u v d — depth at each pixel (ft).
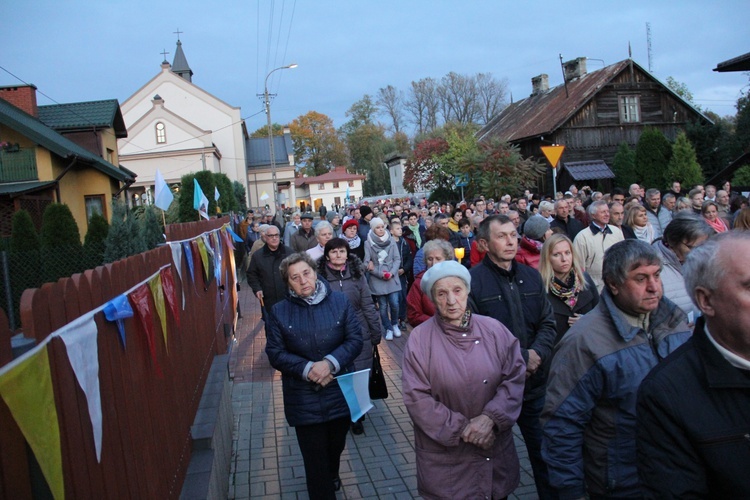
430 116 245.65
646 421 6.54
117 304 8.16
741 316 5.81
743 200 35.65
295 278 13.98
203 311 19.29
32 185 70.38
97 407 7.03
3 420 5.01
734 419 6.03
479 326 11.12
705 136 92.99
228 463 16.81
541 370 13.37
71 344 6.40
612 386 9.00
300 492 15.42
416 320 16.52
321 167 290.97
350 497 15.01
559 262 14.26
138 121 160.86
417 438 10.96
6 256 38.93
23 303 5.66
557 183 102.73
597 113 102.78
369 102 293.64
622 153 91.09
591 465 9.39
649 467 6.51
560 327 14.39
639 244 9.04
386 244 30.86
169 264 13.19
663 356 8.97
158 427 10.52
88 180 84.69
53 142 72.64
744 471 5.92
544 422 9.50
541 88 134.62
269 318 14.30
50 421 5.53
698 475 6.19
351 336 14.24
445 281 10.75
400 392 22.95
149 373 10.23
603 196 42.57
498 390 10.82
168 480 10.93
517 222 35.37
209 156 162.09
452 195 111.24
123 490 8.06
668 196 36.06
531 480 15.47
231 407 20.27
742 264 5.81
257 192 212.43
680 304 14.46
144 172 161.68
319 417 13.61
